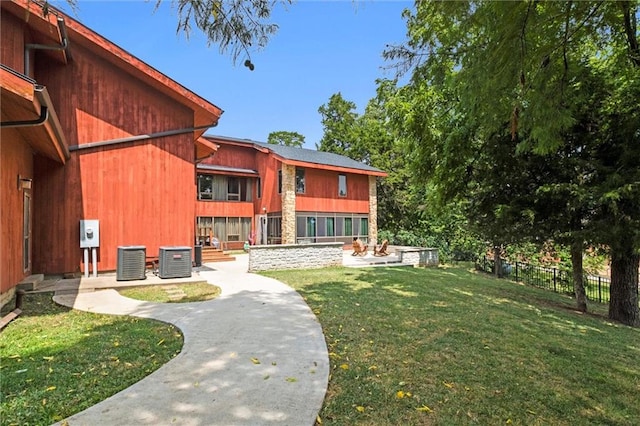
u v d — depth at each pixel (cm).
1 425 251
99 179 921
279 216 1944
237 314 557
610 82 711
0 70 427
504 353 434
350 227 2170
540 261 1468
